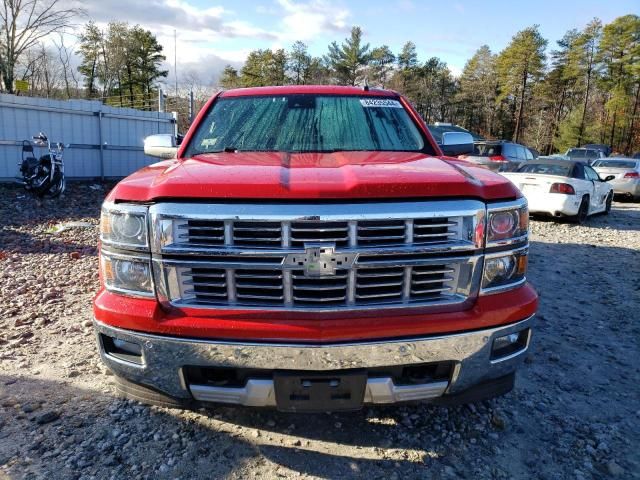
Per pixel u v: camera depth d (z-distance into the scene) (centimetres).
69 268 609
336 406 229
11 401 299
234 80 7969
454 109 9156
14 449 255
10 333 400
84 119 1354
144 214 225
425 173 240
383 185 221
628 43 7075
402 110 381
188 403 244
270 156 297
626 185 1772
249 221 216
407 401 239
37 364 349
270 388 225
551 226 1088
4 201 1033
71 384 321
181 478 238
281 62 7981
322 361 220
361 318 223
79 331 409
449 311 231
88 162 1380
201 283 224
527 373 360
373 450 263
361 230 219
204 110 375
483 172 270
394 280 226
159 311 227
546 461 260
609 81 7250
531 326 252
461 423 291
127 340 232
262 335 219
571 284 604
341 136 343
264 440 269
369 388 228
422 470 249
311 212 215
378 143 342
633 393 336
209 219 217
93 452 255
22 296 496
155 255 224
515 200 246
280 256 217
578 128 7181
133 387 250
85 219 939
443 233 227
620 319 481
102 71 6122
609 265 710
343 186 219
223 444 264
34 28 2559
